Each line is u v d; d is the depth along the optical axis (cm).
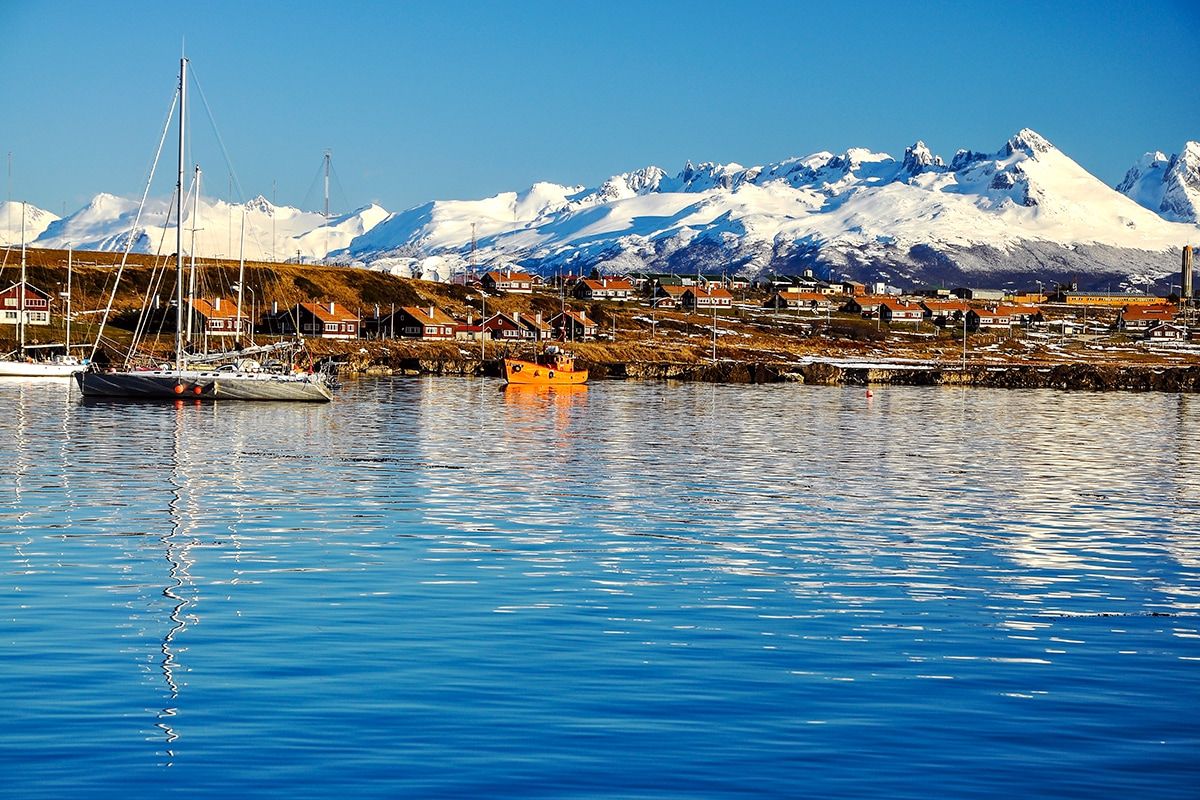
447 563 4900
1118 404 17825
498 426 11706
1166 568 5128
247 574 4619
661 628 3916
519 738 2864
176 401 13900
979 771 2719
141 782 2581
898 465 8944
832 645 3759
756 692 3250
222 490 6912
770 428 12138
